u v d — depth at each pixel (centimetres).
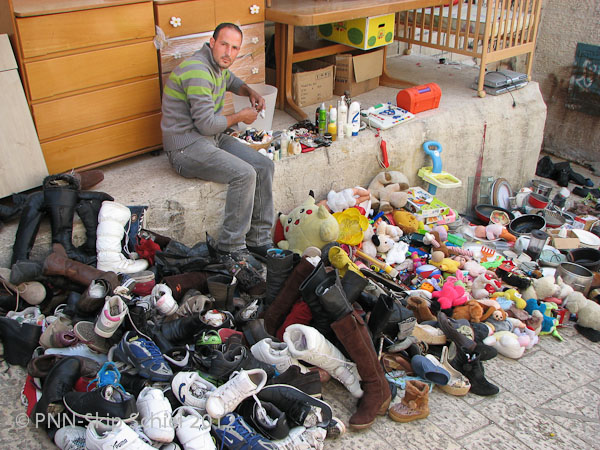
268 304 305
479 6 498
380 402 258
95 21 323
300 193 418
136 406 220
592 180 657
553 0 660
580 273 404
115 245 309
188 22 369
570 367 322
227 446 224
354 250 374
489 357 303
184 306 284
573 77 668
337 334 257
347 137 441
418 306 325
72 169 346
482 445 254
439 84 563
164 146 355
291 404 238
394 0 476
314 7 443
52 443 223
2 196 316
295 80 480
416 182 498
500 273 385
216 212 371
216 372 245
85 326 254
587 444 262
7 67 298
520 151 563
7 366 260
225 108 419
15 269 274
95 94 341
